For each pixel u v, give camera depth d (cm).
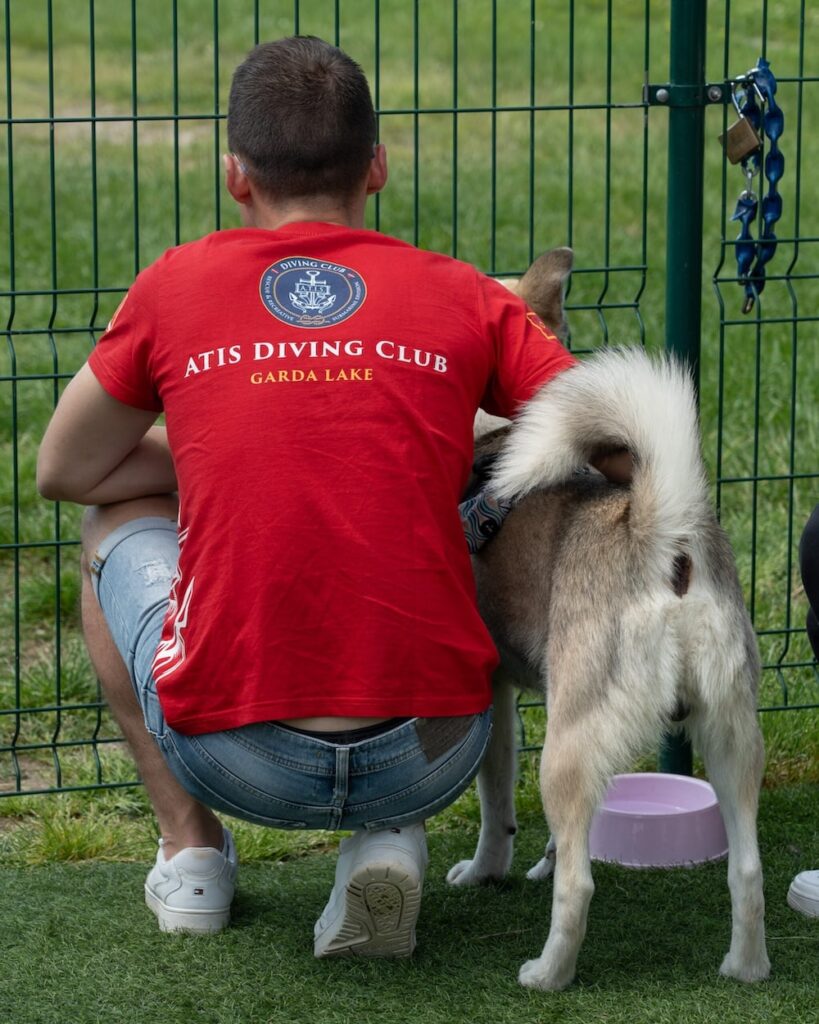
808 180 1233
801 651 504
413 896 300
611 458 308
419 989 306
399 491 278
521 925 342
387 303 286
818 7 1675
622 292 967
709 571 293
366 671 277
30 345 852
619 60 1750
